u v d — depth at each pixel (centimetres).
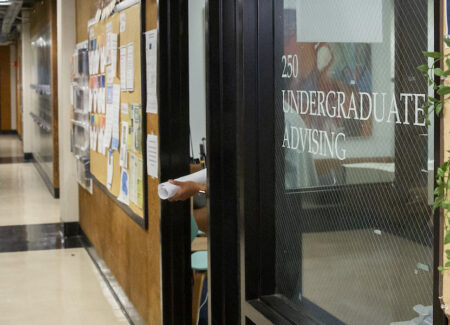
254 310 224
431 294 149
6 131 2347
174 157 336
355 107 175
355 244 181
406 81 152
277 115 220
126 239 433
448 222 120
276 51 219
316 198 199
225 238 246
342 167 183
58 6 668
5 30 1591
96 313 441
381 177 165
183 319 346
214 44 242
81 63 569
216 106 244
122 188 425
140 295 397
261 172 228
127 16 395
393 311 165
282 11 214
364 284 178
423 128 146
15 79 2336
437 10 127
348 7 175
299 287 213
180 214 338
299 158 206
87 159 565
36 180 1126
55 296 477
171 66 331
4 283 511
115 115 438
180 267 342
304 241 208
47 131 1032
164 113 333
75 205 673
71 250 618
